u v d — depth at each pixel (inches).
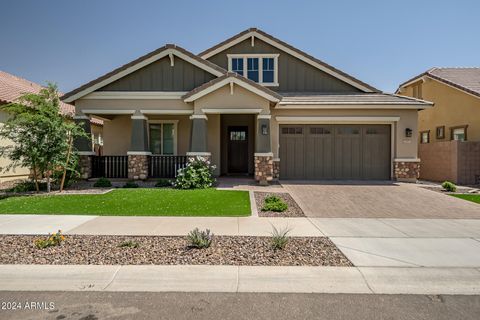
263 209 333.7
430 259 194.9
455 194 434.9
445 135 716.0
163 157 547.2
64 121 460.4
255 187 478.6
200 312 137.0
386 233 252.2
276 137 556.1
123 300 147.4
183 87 540.4
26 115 406.3
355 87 637.3
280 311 137.9
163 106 537.3
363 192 442.0
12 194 419.2
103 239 231.5
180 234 244.8
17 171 585.6
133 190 440.8
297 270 177.8
